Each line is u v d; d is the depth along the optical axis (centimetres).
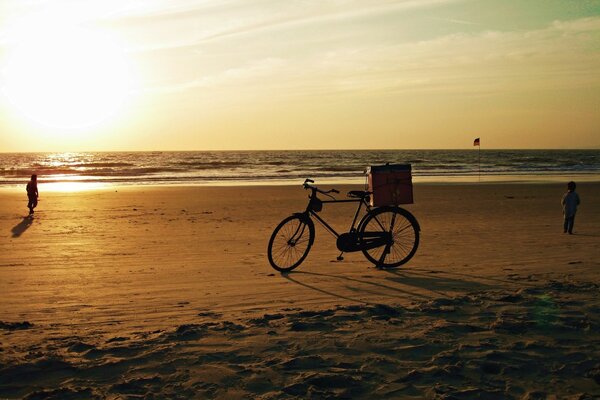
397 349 432
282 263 943
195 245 1188
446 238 1235
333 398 346
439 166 6938
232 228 1496
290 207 2119
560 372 387
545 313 531
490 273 796
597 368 393
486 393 353
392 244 899
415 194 2659
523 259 934
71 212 1956
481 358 410
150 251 1106
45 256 1051
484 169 6156
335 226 1511
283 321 515
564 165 7338
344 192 2866
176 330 487
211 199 2488
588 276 752
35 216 1830
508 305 566
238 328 491
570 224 1333
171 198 2536
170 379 375
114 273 864
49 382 373
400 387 363
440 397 346
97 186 3491
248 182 3975
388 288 705
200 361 407
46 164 8462
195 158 11706
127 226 1552
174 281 790
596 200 2361
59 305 641
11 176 4878
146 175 4944
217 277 819
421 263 918
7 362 404
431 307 561
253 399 345
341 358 413
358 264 930
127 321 555
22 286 763
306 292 693
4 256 1052
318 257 1012
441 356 413
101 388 361
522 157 11750
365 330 482
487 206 2088
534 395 350
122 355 423
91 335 491
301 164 7894
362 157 12088
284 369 392
